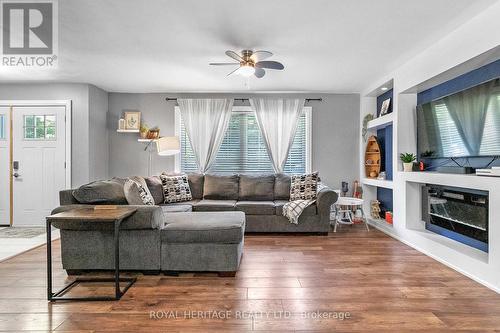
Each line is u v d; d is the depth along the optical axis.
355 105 5.51
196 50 3.49
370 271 2.88
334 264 3.08
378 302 2.25
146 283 2.62
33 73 4.36
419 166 3.81
